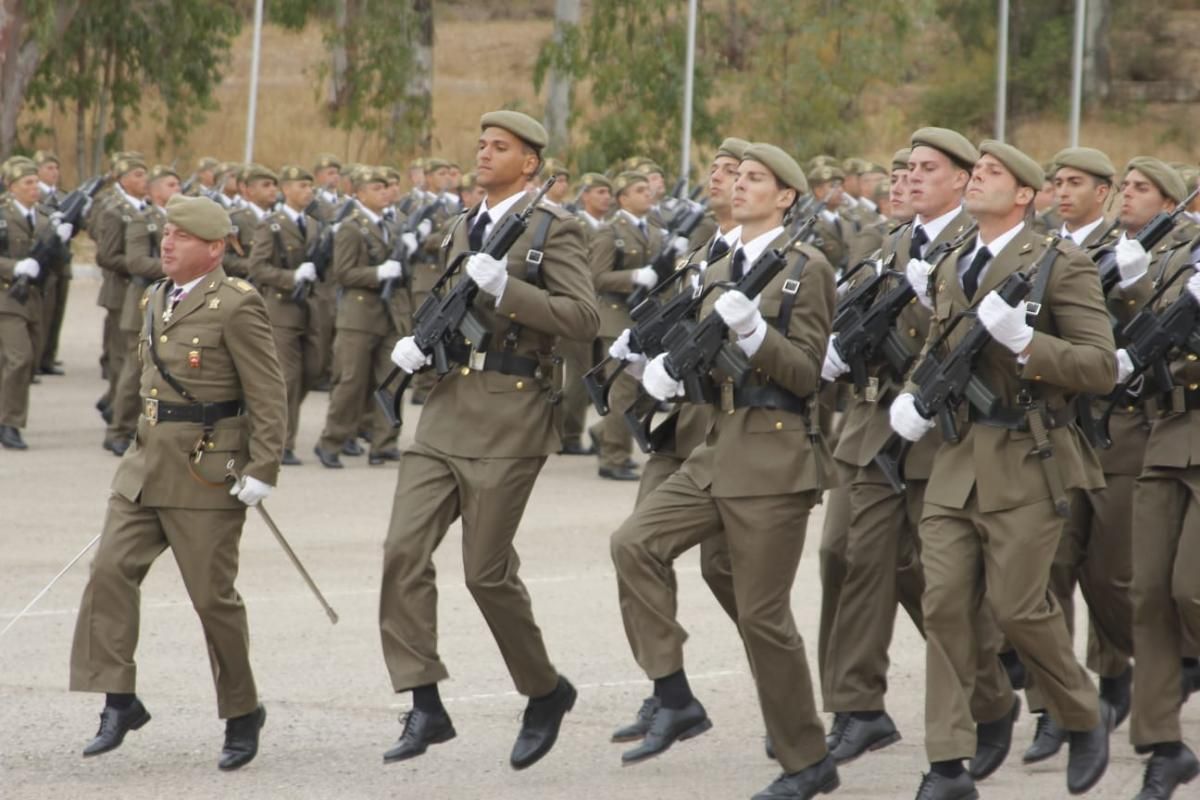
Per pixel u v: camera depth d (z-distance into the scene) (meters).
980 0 91.69
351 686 16.75
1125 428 15.77
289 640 18.44
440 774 14.18
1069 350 12.36
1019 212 13.10
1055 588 16.06
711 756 14.81
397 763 14.44
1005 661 16.56
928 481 14.22
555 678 14.27
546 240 14.36
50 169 38.66
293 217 30.47
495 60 100.06
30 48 63.41
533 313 14.01
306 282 30.09
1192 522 13.84
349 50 76.31
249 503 14.10
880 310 15.19
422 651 14.05
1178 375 14.16
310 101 88.62
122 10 69.69
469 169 79.75
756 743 15.20
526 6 111.56
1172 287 15.30
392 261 30.17
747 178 13.84
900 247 15.66
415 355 14.26
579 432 33.59
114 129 71.44
